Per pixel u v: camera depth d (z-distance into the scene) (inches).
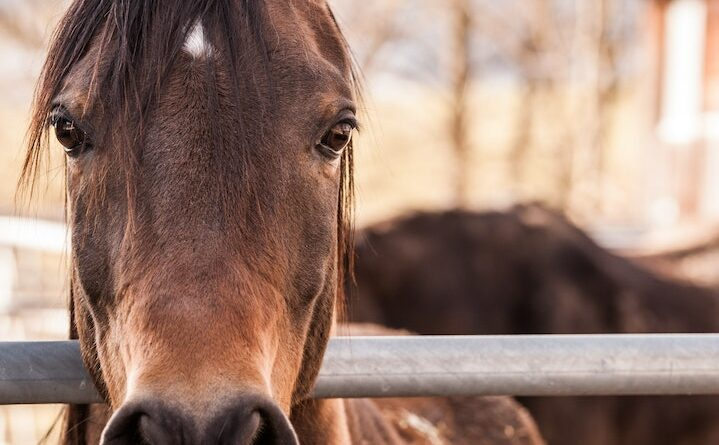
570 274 222.5
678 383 81.2
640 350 80.7
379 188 756.0
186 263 63.6
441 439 125.1
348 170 86.3
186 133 66.3
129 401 59.4
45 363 76.5
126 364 65.3
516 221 227.9
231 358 61.4
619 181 796.0
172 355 60.9
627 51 783.1
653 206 605.3
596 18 764.6
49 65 74.6
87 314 75.1
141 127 66.6
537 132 805.9
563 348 80.3
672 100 594.2
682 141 580.4
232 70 68.1
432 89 845.2
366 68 808.3
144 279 63.9
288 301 71.9
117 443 59.0
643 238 366.3
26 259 238.4
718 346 81.6
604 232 410.0
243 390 60.3
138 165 66.1
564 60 801.6
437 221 228.2
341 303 89.0
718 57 557.0
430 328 217.6
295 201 71.1
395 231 225.3
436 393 80.1
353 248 91.3
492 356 79.7
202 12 69.1
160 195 65.3
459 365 79.5
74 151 71.6
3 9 572.7
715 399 216.2
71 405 88.2
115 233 68.2
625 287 224.5
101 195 68.9
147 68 67.6
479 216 229.5
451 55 807.7
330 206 74.9
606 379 80.4
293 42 72.6
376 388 79.8
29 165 75.3
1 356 75.2
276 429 61.5
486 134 860.6
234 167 66.2
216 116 66.8
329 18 81.6
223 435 59.1
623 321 220.4
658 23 607.2
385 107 891.4
